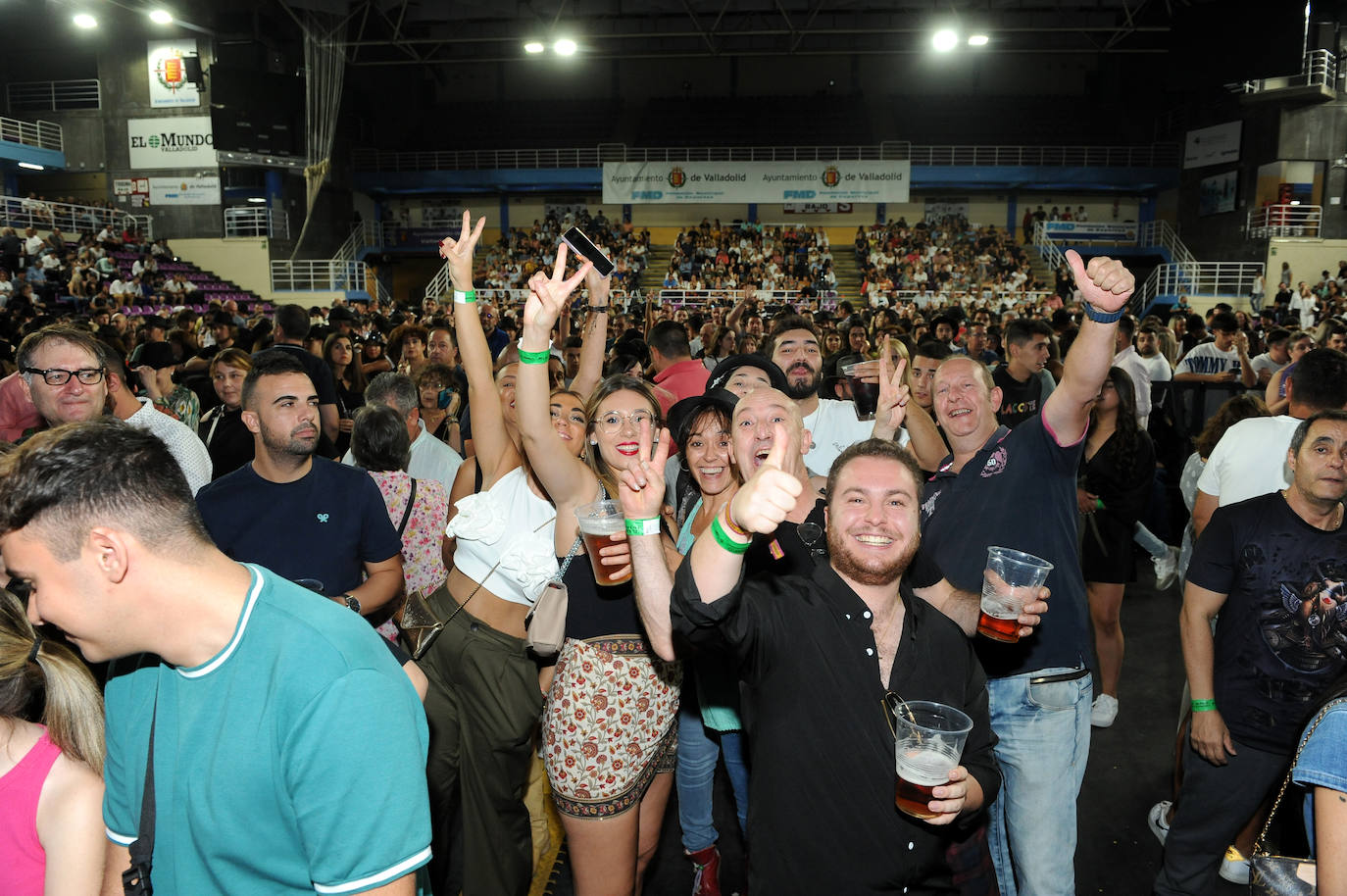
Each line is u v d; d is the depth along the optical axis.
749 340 7.77
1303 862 1.51
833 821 1.72
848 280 24.62
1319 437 2.30
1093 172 23.45
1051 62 27.53
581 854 2.41
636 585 1.79
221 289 20.72
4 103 22.02
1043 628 2.44
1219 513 2.53
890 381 2.70
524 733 2.53
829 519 1.82
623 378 2.73
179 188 21.47
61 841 1.43
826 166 23.44
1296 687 2.39
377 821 1.18
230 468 4.07
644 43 26.09
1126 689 4.54
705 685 2.60
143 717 1.26
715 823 3.42
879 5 20.94
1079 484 4.12
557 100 28.66
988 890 1.85
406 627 2.54
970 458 2.68
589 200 26.42
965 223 25.36
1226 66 18.70
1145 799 3.50
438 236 26.02
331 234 23.47
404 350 6.92
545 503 2.57
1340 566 2.35
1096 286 2.15
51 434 1.14
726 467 2.60
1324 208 20.52
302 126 19.89
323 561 2.60
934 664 1.82
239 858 1.19
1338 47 20.31
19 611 1.50
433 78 28.86
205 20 19.77
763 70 28.34
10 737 1.46
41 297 15.63
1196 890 2.60
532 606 2.47
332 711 1.16
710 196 23.75
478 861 2.46
